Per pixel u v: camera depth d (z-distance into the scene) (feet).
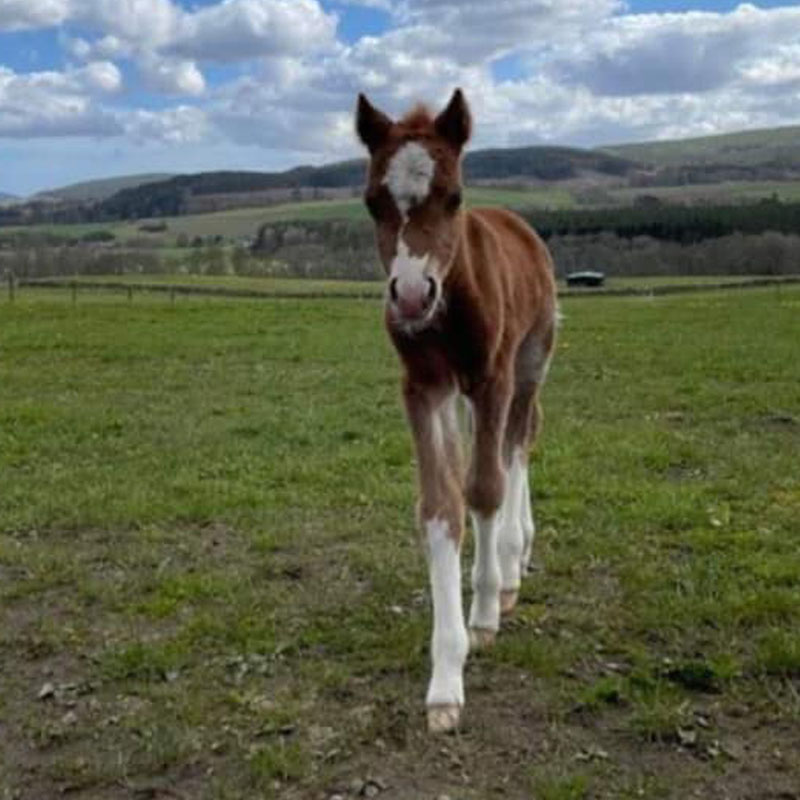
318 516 30.01
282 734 17.17
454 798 15.17
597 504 30.60
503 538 22.30
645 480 33.37
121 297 138.41
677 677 18.60
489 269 18.89
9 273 162.91
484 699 18.19
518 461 23.31
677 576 23.89
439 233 16.70
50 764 16.66
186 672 19.72
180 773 16.22
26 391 56.34
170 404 51.21
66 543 28.27
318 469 35.35
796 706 17.51
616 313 106.83
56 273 195.31
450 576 17.93
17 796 15.79
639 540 27.02
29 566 26.22
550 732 17.01
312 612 22.54
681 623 21.07
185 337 82.43
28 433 43.32
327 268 175.73
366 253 173.68
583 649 20.10
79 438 42.47
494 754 16.40
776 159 521.24
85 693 19.03
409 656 19.89
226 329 88.53
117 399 53.16
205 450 39.47
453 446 18.66
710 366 61.62
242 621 21.99
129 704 18.53
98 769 16.30
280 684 19.06
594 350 72.28
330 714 17.84
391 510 30.42
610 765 16.01
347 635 21.07
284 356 70.38
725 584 23.22
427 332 17.88
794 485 32.37
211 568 25.82
